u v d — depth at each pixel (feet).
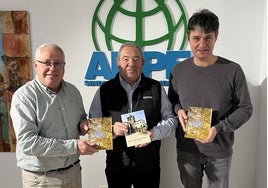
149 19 6.78
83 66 7.12
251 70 6.77
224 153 5.52
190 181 5.83
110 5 6.79
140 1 6.70
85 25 6.94
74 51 7.06
